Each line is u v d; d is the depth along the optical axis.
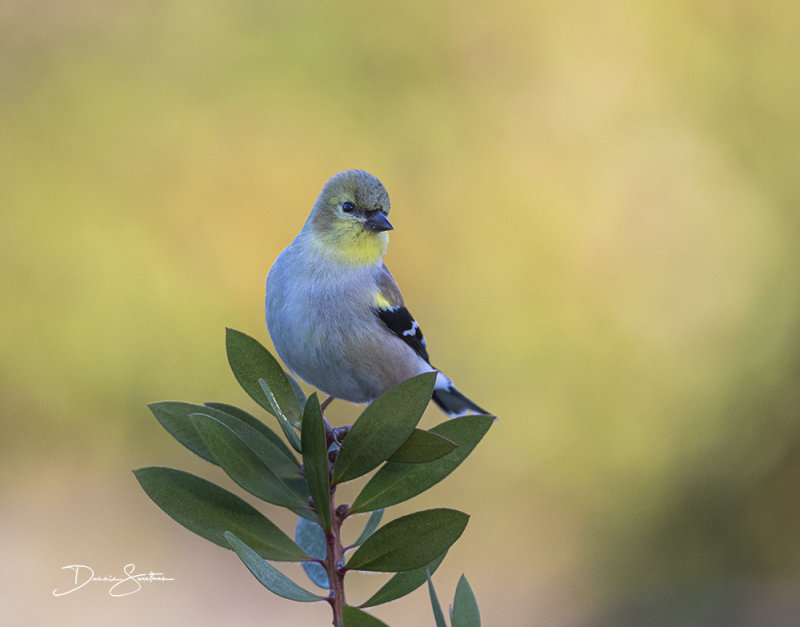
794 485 12.48
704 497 12.59
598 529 12.44
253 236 14.02
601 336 13.39
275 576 2.47
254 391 3.07
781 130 14.06
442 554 2.60
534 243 13.90
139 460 12.88
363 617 2.07
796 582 11.59
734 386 13.04
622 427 12.83
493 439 12.86
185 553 11.47
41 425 12.84
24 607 10.20
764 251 13.76
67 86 13.97
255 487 2.74
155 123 14.09
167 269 13.61
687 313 13.56
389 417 2.70
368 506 2.72
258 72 14.32
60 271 13.26
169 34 14.28
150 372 13.16
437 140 14.28
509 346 13.34
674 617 11.30
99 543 11.53
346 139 14.23
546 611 11.51
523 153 14.32
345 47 14.39
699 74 14.38
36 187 13.54
